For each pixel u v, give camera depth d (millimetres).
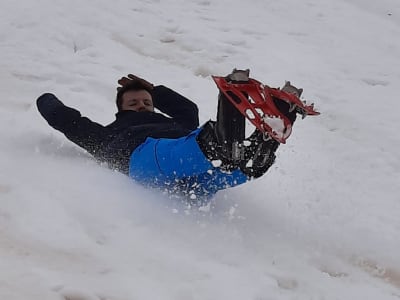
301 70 4758
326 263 2254
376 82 4797
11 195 2266
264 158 2207
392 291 2154
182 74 4402
